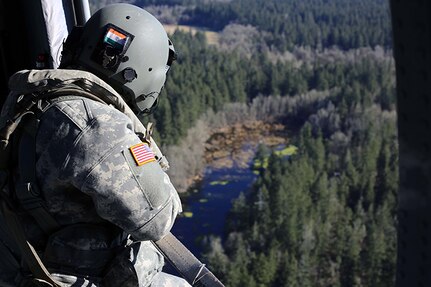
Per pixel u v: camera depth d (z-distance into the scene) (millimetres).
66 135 1545
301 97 84688
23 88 1626
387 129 71125
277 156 63312
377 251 48000
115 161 1522
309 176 59562
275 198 54250
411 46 847
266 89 86938
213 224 53719
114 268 1686
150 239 1605
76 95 1608
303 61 95875
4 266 1739
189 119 69000
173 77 76500
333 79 87250
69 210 1614
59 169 1536
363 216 53312
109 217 1555
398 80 889
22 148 1599
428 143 859
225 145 73625
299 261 47594
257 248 49844
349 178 59406
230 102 82125
